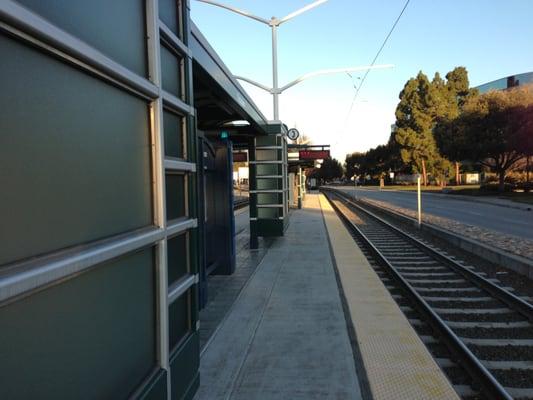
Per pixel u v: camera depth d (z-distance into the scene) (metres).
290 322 6.00
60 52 1.97
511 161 41.09
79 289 2.16
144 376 2.89
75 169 2.13
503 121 38.91
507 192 41.50
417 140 68.50
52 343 1.95
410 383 4.15
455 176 74.88
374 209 31.44
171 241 3.47
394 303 6.86
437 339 5.69
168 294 3.22
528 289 8.38
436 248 13.66
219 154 9.22
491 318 6.65
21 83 1.77
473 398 4.18
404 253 12.41
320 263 10.27
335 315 6.27
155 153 3.03
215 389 4.10
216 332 5.62
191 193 3.87
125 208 2.65
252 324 5.94
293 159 25.62
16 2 1.69
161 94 3.08
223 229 9.15
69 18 2.10
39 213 1.87
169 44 3.46
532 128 35.09
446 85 68.69
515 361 5.06
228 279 8.73
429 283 8.85
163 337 3.07
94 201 2.31
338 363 4.62
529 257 10.30
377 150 93.38
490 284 7.97
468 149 41.06
